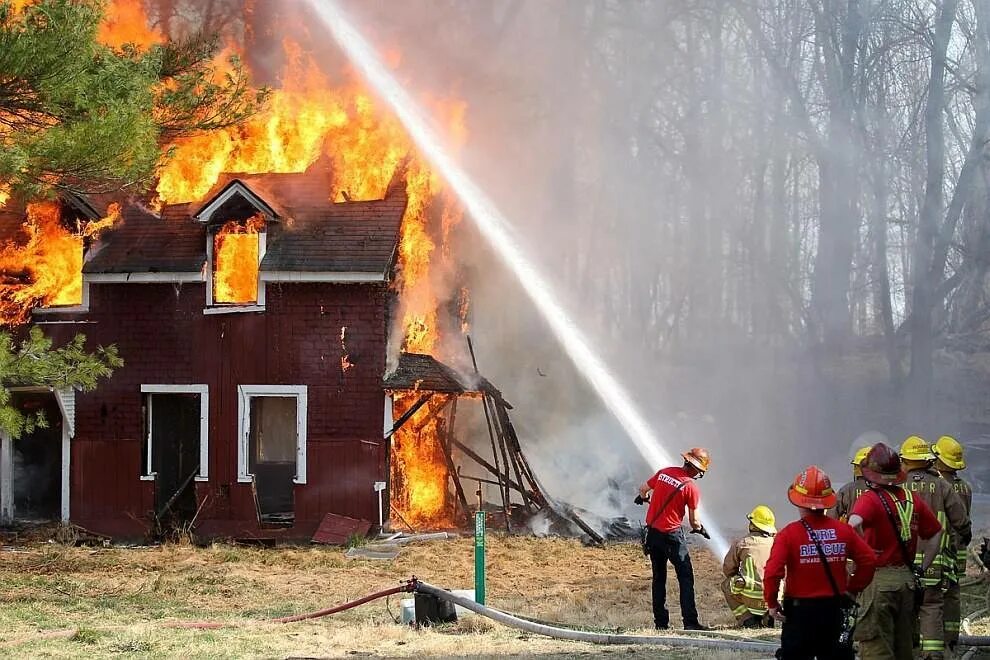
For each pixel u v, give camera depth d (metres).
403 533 21.64
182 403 22.89
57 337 23.22
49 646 11.38
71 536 22.11
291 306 22.16
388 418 21.75
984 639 10.15
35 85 14.68
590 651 10.66
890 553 8.08
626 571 18.09
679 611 13.94
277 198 23.20
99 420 22.88
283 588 16.44
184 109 18.78
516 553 19.69
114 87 15.46
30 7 14.70
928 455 9.28
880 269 42.72
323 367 21.98
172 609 14.45
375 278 21.53
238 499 22.16
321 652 10.95
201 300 22.59
